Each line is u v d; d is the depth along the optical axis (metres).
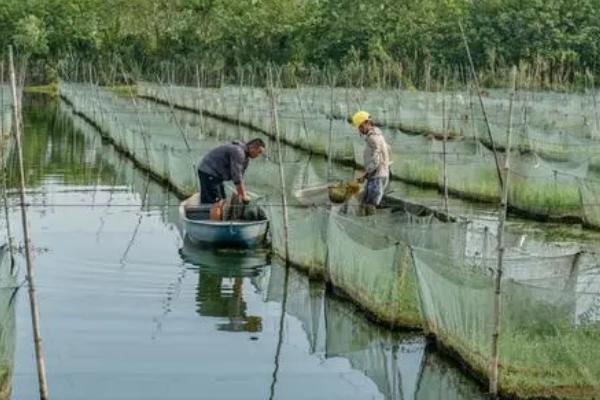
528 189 19.00
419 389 9.91
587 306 9.39
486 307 9.62
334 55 61.12
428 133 29.58
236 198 16.81
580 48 53.84
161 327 11.84
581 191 17.86
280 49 64.12
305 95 42.25
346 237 12.89
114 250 16.00
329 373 10.40
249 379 10.16
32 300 8.91
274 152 29.09
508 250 12.70
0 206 19.86
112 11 68.56
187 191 21.34
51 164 27.28
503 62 50.69
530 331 9.45
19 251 15.80
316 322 12.20
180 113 44.81
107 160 28.42
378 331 11.80
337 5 62.78
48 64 65.75
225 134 34.38
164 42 67.12
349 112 36.09
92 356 10.73
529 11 54.59
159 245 16.42
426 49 52.75
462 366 10.30
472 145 24.78
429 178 22.81
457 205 20.17
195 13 68.06
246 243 16.06
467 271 10.03
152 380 10.03
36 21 65.12
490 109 34.00
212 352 10.98
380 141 16.22
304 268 14.55
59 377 10.09
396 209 15.89
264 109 36.72
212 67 61.84
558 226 18.03
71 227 17.89
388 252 11.72
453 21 56.56
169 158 23.03
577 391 9.27
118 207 20.20
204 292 13.51
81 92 46.78
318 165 26.84
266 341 11.43
